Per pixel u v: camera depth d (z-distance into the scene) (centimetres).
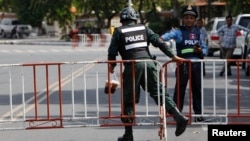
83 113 1830
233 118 1683
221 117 1513
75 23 11494
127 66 1340
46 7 9900
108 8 9862
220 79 2920
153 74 1341
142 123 1399
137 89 1349
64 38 8900
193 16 1599
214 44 4425
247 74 3089
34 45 7662
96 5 9794
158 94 1352
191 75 1545
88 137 1453
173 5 9825
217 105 1994
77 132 1522
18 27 10412
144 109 1884
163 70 1365
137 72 1337
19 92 2448
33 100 2181
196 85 1570
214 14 9194
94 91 2453
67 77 3081
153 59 1374
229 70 3070
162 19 10212
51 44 7888
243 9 4288
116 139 1422
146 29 1369
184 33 1593
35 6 10169
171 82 2778
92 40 8269
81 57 4803
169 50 1383
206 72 3325
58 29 11875
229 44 3028
